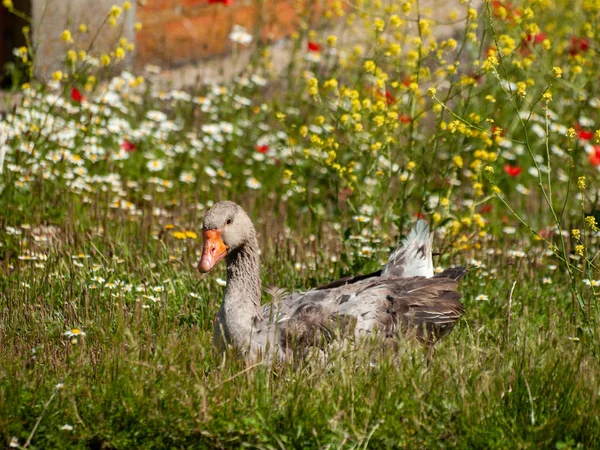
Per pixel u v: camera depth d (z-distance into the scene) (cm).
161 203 1350
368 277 1013
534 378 804
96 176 1329
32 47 1609
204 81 1745
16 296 987
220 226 877
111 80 1611
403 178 1195
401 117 1215
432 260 1115
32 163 1257
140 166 1450
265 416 771
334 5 1431
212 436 745
